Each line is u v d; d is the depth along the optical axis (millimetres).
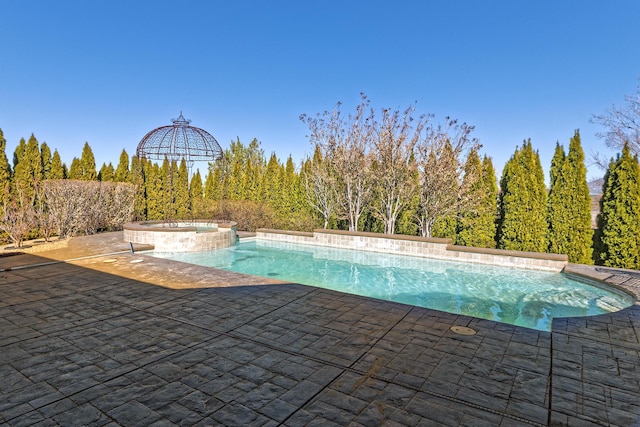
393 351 3148
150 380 2615
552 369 2830
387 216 12766
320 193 14078
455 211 11492
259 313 4203
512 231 10352
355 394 2436
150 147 11188
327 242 11383
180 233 10328
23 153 15852
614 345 3311
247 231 13977
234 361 2941
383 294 6785
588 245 9633
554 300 6301
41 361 2918
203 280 5848
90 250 8711
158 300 4723
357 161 12664
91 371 2748
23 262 7199
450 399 2381
